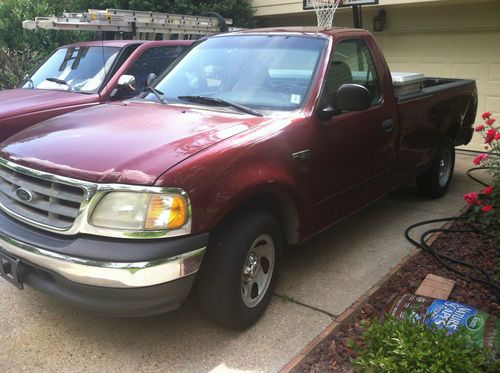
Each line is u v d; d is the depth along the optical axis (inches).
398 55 413.4
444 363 97.2
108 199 108.0
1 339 127.1
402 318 126.0
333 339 127.6
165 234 108.0
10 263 120.6
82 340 127.9
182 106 153.7
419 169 219.9
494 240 177.6
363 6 389.4
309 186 143.7
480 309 138.6
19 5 423.2
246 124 134.3
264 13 460.8
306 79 152.9
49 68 268.4
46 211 116.1
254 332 132.5
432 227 209.2
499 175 178.1
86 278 106.9
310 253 182.4
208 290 123.3
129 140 121.8
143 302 108.5
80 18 267.7
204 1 439.8
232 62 166.6
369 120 170.9
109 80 238.2
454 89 241.3
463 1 357.7
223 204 115.9
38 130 138.9
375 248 187.3
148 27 295.4
